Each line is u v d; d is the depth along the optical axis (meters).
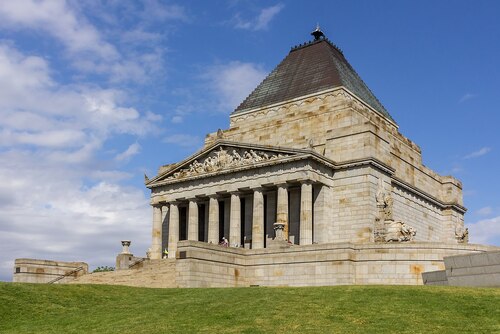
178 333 34.50
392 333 32.59
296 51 121.94
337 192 93.19
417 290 43.31
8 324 40.00
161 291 50.66
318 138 99.19
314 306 39.25
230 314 38.22
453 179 121.12
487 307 37.12
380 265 64.69
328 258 66.00
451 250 65.12
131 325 37.28
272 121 107.06
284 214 90.44
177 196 103.94
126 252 84.62
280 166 92.19
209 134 115.94
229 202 101.50
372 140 92.50
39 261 79.25
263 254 70.44
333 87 104.94
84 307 45.28
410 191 105.69
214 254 67.88
